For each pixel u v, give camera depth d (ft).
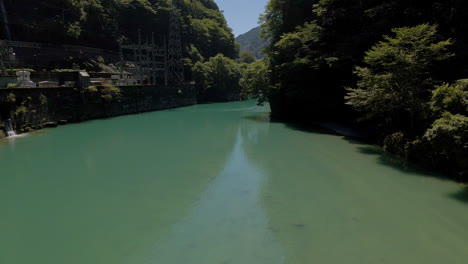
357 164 56.54
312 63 102.32
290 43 113.91
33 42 175.94
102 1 238.68
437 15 67.00
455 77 59.11
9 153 71.82
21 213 39.14
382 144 70.33
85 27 212.23
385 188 44.32
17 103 97.66
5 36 167.94
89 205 41.19
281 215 36.55
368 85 66.44
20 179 52.85
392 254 27.91
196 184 48.78
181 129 109.60
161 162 62.54
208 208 39.24
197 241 31.07
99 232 33.71
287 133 94.12
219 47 365.61
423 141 53.93
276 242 30.48
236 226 34.12
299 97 114.32
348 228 33.01
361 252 28.35
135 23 262.47
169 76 258.98
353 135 87.25
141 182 50.16
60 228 34.86
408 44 59.67
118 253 29.35
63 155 69.46
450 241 29.89
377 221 34.42
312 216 36.09
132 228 34.37
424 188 43.70
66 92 120.78
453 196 40.68
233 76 306.35
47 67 174.70
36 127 104.99
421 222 33.94
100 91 140.46
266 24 150.41
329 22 101.91
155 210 39.17
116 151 73.31
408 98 60.70
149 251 29.45
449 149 41.52
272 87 130.31
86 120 131.64
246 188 46.42
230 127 112.47
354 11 93.97
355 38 85.71
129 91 162.61
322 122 111.24
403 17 74.43
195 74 274.36
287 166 57.31
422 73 57.82
